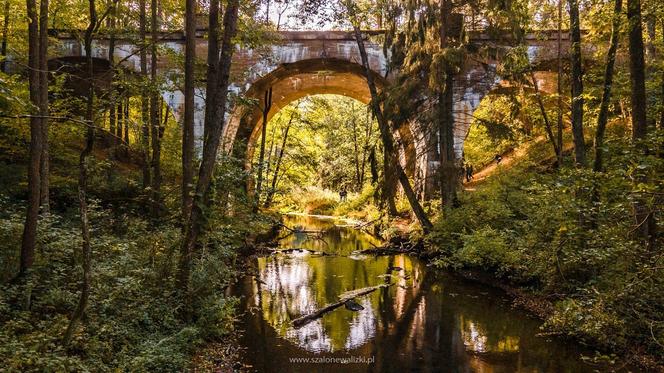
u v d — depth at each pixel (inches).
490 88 665.0
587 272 384.8
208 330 317.4
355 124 1477.6
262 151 890.1
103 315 263.0
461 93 714.2
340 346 330.3
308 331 362.0
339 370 286.8
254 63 784.3
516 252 465.1
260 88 848.3
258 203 542.3
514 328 371.6
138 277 312.2
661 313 291.3
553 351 321.7
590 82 629.6
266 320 383.9
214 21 353.1
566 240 347.3
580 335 335.6
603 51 516.4
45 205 332.5
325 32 784.3
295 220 1301.7
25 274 266.4
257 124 1045.8
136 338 262.5
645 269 271.7
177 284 313.6
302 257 678.5
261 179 528.4
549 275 418.9
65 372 193.8
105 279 288.7
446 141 619.8
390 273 576.7
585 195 330.3
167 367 247.4
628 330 305.0
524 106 725.9
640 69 331.6
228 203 421.4
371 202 1179.9
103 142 792.3
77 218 479.8
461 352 321.4
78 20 597.0
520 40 542.3
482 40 637.9
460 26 609.3
